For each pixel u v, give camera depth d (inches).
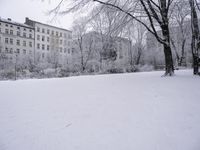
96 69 935.0
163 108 119.1
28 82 319.6
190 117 101.7
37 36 2186.3
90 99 153.5
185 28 744.3
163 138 79.6
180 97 145.9
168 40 321.7
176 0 373.1
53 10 296.5
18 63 1170.0
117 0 318.0
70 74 821.2
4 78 653.9
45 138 85.8
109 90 190.2
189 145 73.1
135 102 136.4
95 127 94.8
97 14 327.3
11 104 150.0
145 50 1160.2
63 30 2390.5
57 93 190.9
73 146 76.9
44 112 125.1
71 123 102.1
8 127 101.1
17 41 2007.9
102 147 74.9
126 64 984.9
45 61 1338.6
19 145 80.4
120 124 96.7
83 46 1138.7
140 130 88.3
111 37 378.3
